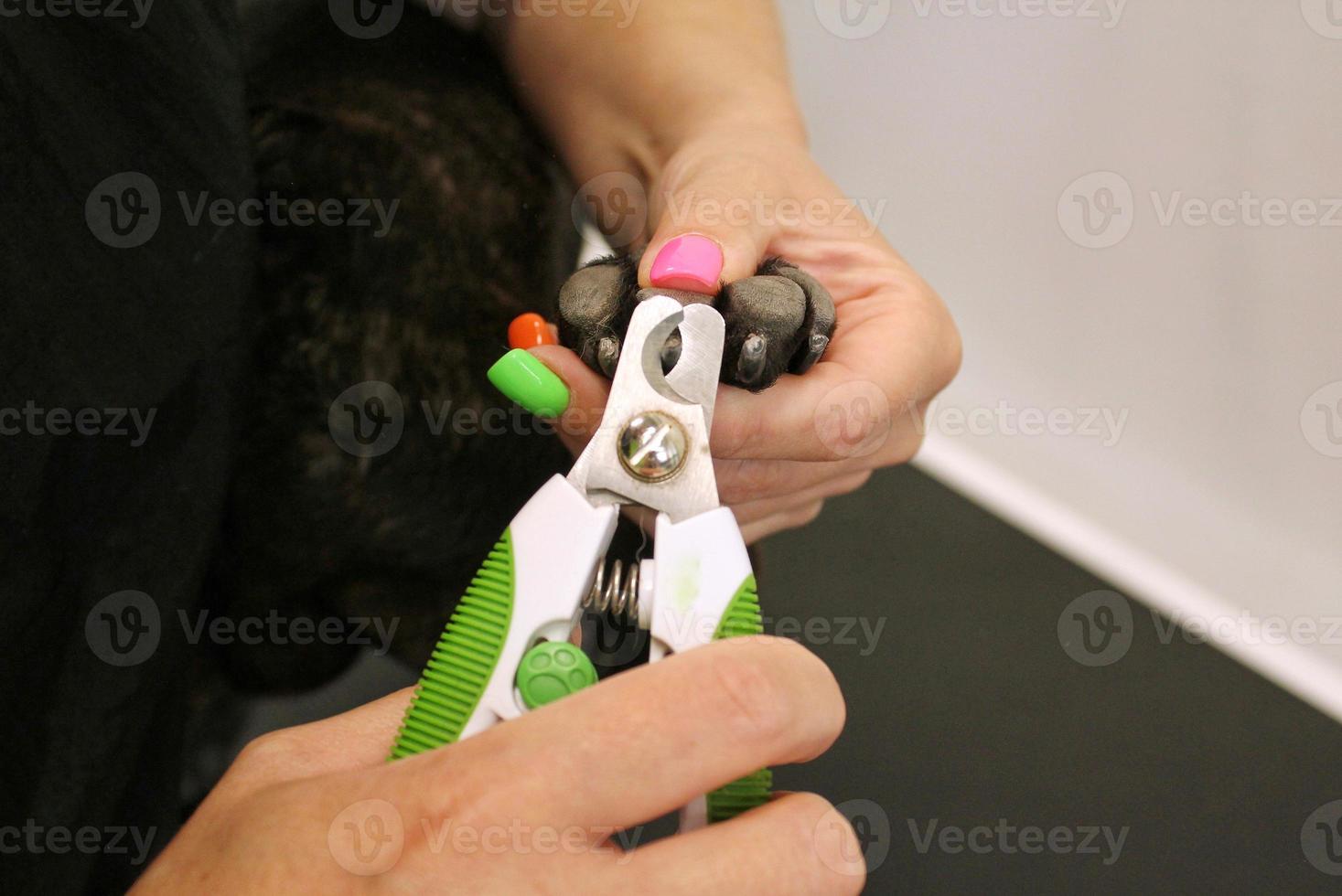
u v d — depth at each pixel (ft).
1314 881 3.25
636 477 1.44
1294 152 3.95
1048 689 3.77
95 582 1.91
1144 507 4.28
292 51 2.49
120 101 1.88
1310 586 4.02
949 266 4.76
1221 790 3.50
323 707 3.46
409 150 2.35
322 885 1.14
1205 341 4.23
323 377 2.30
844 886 1.23
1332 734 3.66
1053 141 4.42
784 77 2.66
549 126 2.71
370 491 2.39
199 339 1.96
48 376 1.79
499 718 1.33
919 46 4.57
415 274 2.31
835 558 4.20
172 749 2.31
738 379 1.60
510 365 1.57
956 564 4.19
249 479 2.36
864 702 3.72
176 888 1.23
